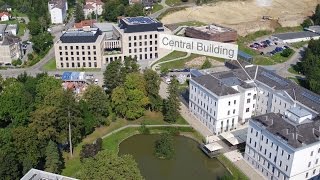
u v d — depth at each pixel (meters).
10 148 159.62
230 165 180.12
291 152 153.75
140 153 196.38
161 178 174.50
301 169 158.75
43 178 140.50
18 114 194.38
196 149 197.62
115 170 142.62
